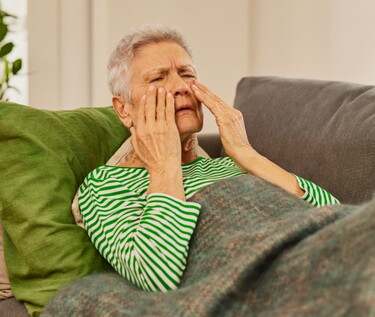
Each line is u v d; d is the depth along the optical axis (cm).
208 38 327
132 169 170
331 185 178
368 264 93
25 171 166
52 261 158
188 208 141
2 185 165
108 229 155
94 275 146
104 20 303
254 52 339
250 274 113
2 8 324
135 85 171
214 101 174
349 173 174
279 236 116
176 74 169
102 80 308
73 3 313
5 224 165
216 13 328
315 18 311
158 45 171
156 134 159
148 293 130
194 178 163
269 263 116
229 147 173
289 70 325
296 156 193
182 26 320
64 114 186
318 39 311
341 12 299
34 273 160
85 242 161
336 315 92
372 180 168
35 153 168
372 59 290
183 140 175
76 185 174
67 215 165
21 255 164
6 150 168
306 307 98
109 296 129
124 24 306
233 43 335
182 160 180
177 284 138
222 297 110
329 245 106
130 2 307
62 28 314
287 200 143
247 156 172
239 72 338
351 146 176
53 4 314
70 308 130
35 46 315
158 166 155
